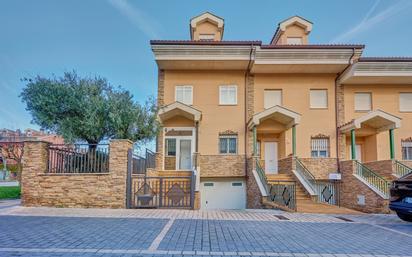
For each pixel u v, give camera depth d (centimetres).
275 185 1398
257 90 2034
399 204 979
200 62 1912
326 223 952
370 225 941
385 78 1948
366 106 2053
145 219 936
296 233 782
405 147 2016
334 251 615
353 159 1744
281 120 1930
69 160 1221
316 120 2022
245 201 1920
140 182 1227
